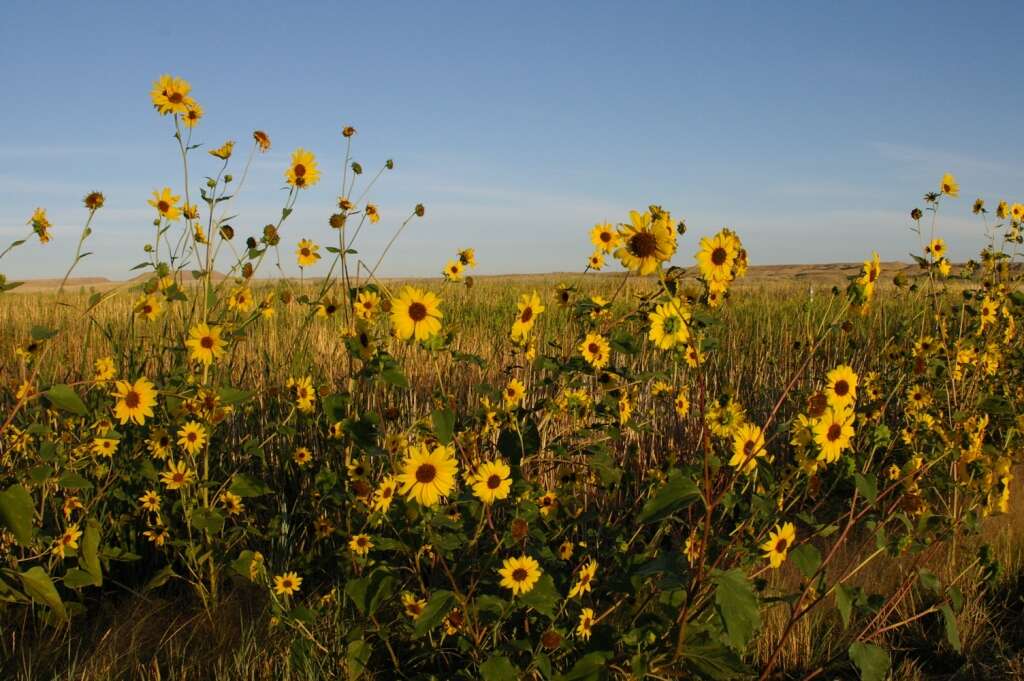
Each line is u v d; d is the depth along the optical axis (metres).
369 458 3.50
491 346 6.95
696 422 5.32
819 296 8.55
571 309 3.78
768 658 3.38
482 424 3.75
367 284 3.30
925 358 5.16
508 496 3.21
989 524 4.54
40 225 3.38
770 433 5.76
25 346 4.06
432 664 3.11
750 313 10.55
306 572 3.77
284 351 5.57
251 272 4.12
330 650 3.11
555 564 3.13
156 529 3.83
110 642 3.28
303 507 4.21
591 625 2.90
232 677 3.06
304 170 4.08
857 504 3.87
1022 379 5.86
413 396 4.90
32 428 2.93
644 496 4.23
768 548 2.79
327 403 2.90
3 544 3.53
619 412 3.81
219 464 4.18
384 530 3.39
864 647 2.74
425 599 3.04
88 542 3.18
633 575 2.77
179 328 4.51
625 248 2.42
